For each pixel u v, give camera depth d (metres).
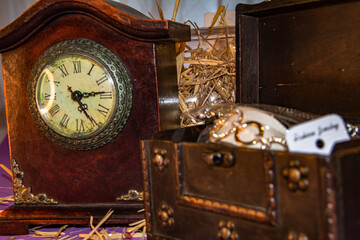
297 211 0.56
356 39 0.93
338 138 0.62
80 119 1.01
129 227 1.00
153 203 0.78
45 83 1.02
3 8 2.22
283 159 0.56
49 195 1.06
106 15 0.95
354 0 0.92
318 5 0.96
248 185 0.61
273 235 0.59
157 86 0.97
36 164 1.06
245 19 1.04
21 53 1.05
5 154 1.92
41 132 1.05
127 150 1.00
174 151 0.71
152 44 0.96
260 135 0.70
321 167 0.52
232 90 1.33
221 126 0.73
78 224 1.04
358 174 0.54
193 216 0.70
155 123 0.98
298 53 1.02
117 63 0.98
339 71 0.96
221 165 0.64
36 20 1.01
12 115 1.07
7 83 1.07
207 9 1.94
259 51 1.08
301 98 1.02
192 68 1.37
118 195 1.02
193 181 0.69
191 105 1.30
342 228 0.52
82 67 1.00
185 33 1.06
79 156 1.04
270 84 1.07
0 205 1.20
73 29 1.01
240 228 0.63
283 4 0.96
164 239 0.76
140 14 1.14
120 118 0.99
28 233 1.03
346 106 0.96
